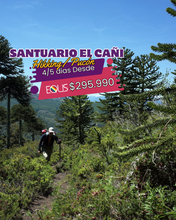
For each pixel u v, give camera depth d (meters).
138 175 2.73
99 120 16.38
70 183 4.32
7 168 4.45
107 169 4.23
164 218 2.08
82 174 4.48
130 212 2.33
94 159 5.03
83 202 3.10
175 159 2.63
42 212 3.18
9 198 3.34
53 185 4.34
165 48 2.04
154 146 1.82
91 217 2.62
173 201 2.19
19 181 4.22
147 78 14.24
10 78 21.42
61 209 3.07
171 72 2.79
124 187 2.74
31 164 4.96
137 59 14.94
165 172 2.59
